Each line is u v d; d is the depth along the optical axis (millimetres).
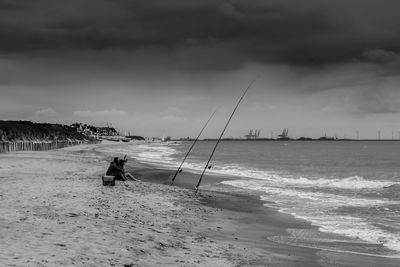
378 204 19984
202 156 85375
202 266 8594
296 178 34875
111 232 10516
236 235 12750
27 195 16047
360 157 84625
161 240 10562
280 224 14938
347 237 12883
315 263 9812
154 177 31578
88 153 69938
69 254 7895
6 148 59219
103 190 19156
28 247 8094
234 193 23906
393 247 11648
